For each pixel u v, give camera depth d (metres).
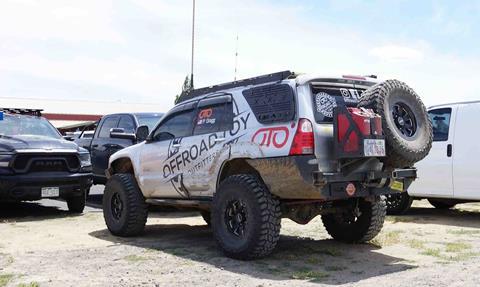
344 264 5.98
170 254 6.49
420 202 12.62
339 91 6.16
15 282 5.11
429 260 6.17
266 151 5.84
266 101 6.05
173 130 7.43
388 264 5.98
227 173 6.62
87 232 8.23
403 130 6.01
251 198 5.86
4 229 8.43
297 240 7.50
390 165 5.90
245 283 5.12
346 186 5.65
